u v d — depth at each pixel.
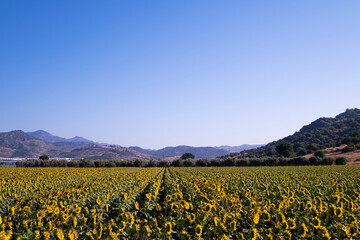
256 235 8.82
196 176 31.67
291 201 13.05
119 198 14.85
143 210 13.23
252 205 12.68
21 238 8.59
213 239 8.92
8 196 18.06
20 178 34.94
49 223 9.67
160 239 8.51
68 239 8.99
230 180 25.33
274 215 11.39
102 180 28.12
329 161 92.88
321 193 17.25
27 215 11.77
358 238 9.16
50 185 24.81
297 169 58.22
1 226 9.01
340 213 10.42
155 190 16.81
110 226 8.94
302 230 8.98
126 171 54.69
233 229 9.34
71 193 18.38
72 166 86.62
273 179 28.77
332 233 9.39
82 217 10.65
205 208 10.81
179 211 11.22
